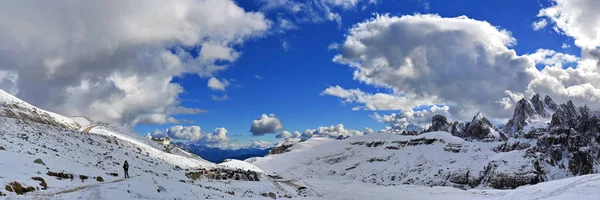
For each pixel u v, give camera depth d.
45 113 135.12
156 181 47.97
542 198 77.75
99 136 102.38
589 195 68.44
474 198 104.75
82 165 52.69
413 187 173.50
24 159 42.62
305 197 85.94
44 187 35.75
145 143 156.25
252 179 91.69
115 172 55.22
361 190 148.12
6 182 32.03
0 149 45.00
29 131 73.75
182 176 74.31
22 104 125.06
